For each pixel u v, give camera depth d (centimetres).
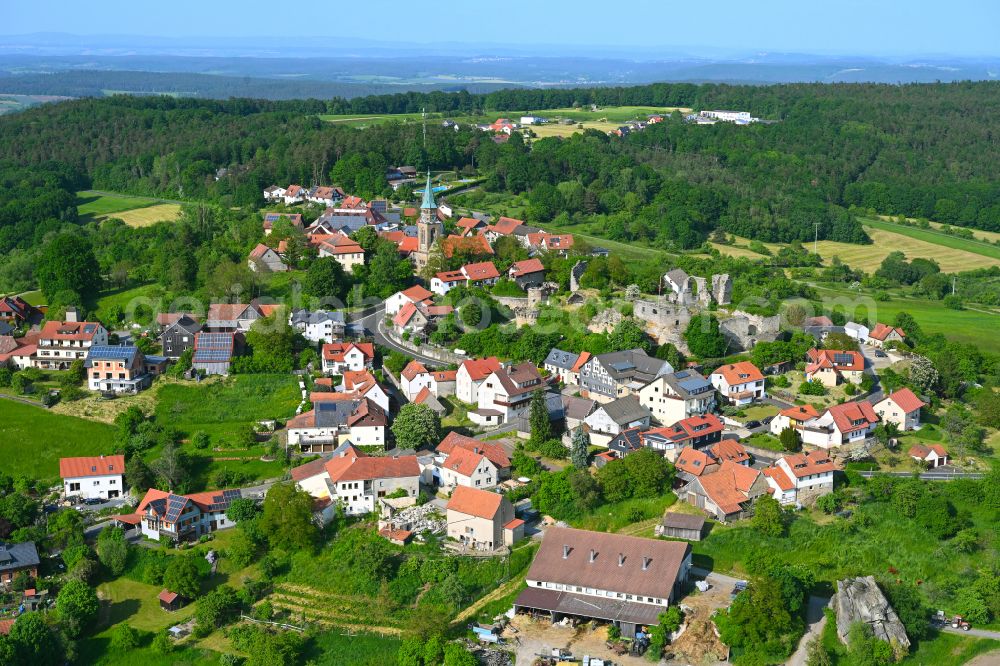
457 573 18288
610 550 18075
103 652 17162
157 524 19762
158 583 18762
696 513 19825
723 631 16775
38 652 16575
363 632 17388
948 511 19812
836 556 18925
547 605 17350
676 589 17738
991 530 19675
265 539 19550
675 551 17875
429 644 16562
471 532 19012
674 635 16825
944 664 16862
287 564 19075
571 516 19888
